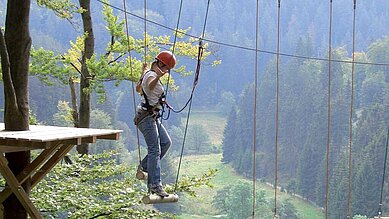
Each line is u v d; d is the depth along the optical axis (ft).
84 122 55.57
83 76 55.47
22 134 26.40
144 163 26.43
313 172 219.20
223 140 264.31
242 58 342.44
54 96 124.88
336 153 219.61
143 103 25.52
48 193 38.06
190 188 45.78
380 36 360.48
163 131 26.23
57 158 30.22
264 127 252.62
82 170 41.88
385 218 47.29
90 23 56.18
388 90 224.94
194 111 320.91
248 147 254.27
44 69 52.60
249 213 196.95
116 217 38.91
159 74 25.48
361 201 168.86
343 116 226.99
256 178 241.96
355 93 233.55
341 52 249.75
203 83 331.36
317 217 202.90
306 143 224.53
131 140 215.92
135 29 254.06
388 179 170.50
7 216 30.42
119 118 234.58
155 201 25.61
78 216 37.58
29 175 28.76
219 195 210.38
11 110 28.48
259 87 262.88
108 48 55.62
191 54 57.41
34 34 186.91
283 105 249.34
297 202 215.10
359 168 173.58
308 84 241.76
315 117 231.50
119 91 240.53
